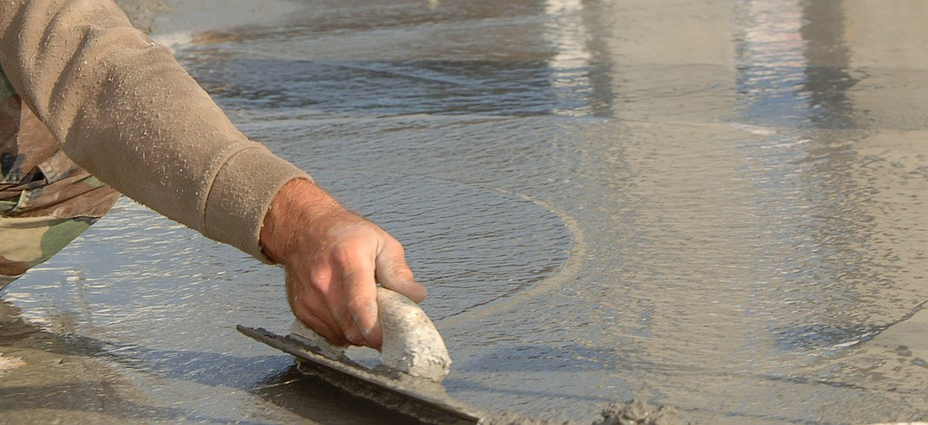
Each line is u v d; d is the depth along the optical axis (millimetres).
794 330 3992
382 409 3410
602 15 15398
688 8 15898
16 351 4090
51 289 4797
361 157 7230
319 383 3664
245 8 17156
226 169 3225
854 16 14141
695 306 4270
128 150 3311
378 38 13633
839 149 6941
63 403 3602
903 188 5910
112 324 4348
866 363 3678
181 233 5602
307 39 13758
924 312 4113
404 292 3258
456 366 3773
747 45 12070
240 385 3688
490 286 4617
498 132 7895
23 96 3557
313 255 3184
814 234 5141
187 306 4523
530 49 12328
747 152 6941
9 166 4309
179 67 3451
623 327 4082
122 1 17016
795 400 3414
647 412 2939
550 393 3516
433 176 6629
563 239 5219
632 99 9141
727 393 3477
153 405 3559
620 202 5848
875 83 9430
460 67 11203
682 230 5289
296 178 3256
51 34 3479
